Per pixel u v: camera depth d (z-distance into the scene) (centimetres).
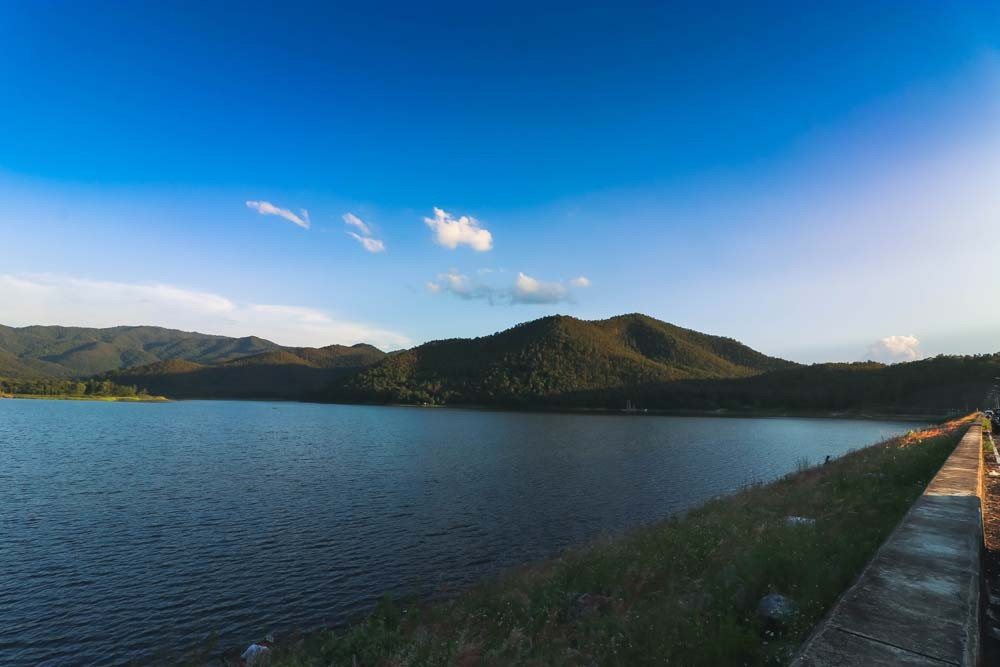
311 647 1145
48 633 1401
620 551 1412
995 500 1134
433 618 1221
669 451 5728
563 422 11325
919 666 344
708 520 1628
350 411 15112
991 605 583
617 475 3916
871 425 11388
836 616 422
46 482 3362
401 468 4153
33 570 1819
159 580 1748
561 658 726
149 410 13962
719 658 548
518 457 4988
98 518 2489
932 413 13975
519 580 1409
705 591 824
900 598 455
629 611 882
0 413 10862
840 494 1473
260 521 2470
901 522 723
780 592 729
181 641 1360
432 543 2153
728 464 4625
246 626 1441
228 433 7225
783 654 512
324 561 1933
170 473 3772
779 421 13025
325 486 3344
